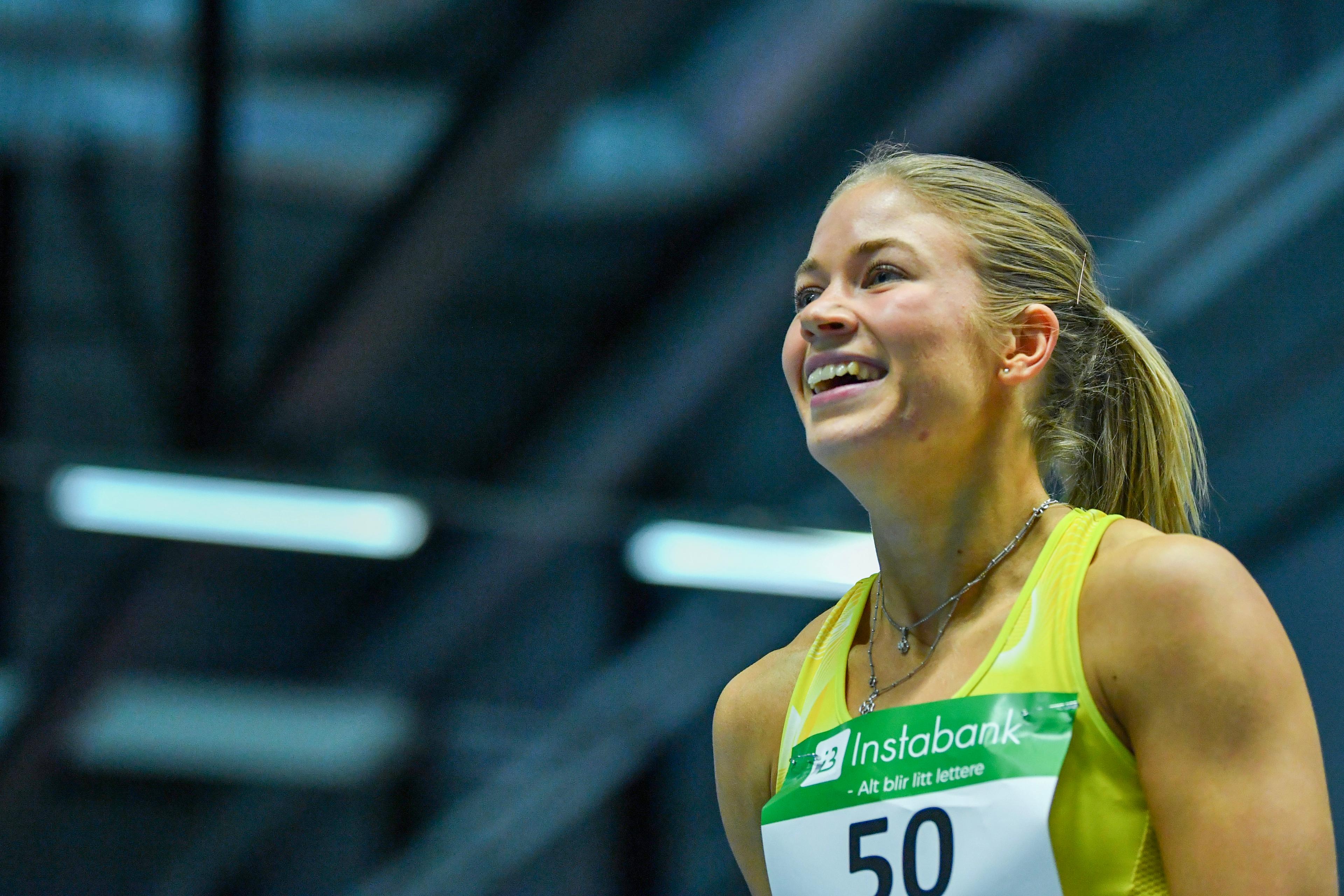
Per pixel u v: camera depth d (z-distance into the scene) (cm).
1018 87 2569
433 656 3819
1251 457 2497
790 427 3002
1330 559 2375
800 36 2470
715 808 3600
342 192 2620
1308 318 2305
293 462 2931
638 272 3005
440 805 3966
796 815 566
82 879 4075
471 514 3047
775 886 570
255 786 4003
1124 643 520
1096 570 543
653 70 2591
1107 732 516
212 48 2428
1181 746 506
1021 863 500
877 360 584
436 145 2542
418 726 3922
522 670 3794
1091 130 2620
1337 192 2241
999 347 593
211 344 2730
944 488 587
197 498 2778
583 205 2812
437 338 3017
